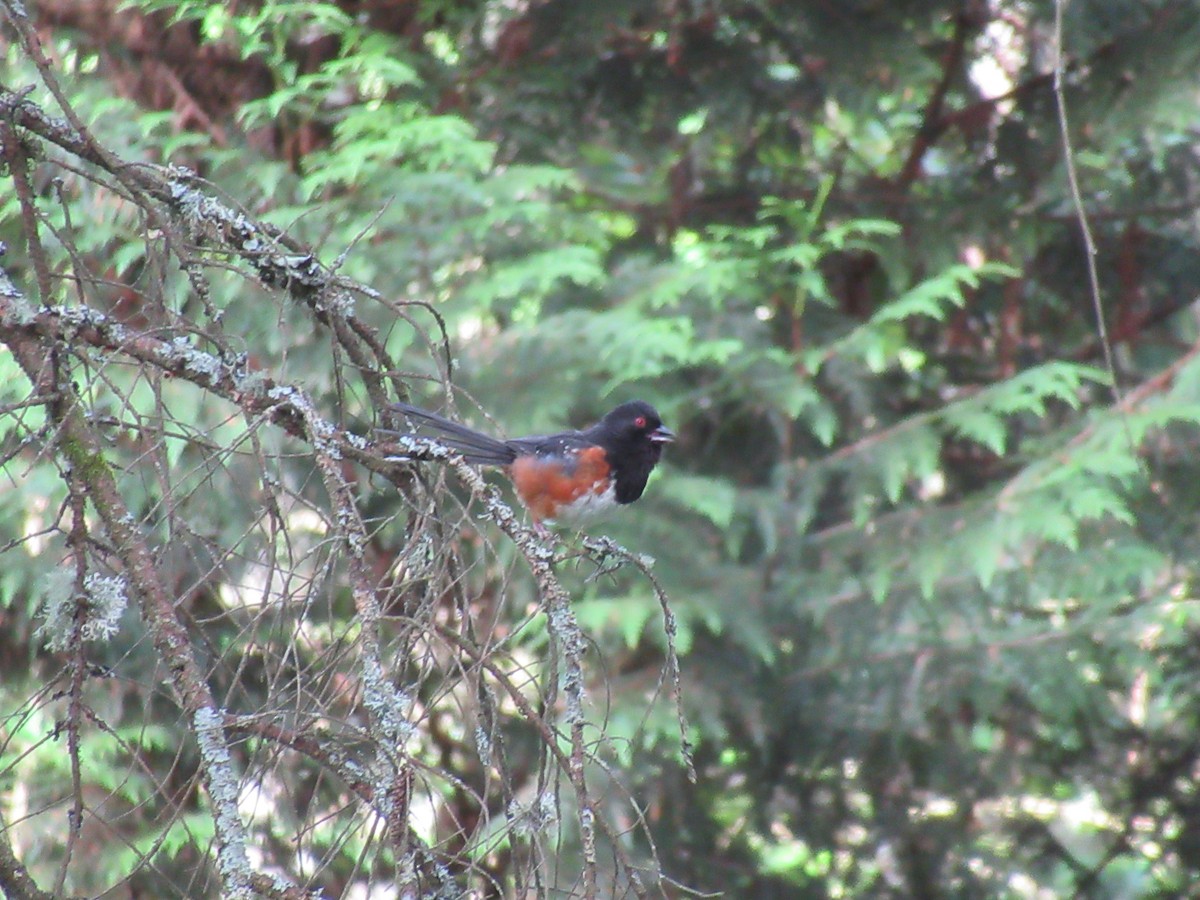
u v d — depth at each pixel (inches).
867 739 533.3
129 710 407.8
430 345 198.4
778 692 526.3
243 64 461.1
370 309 433.4
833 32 511.5
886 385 549.0
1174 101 484.7
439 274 464.4
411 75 431.8
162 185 195.9
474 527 176.1
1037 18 519.2
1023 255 553.0
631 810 471.5
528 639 450.6
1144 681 588.1
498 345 464.1
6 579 392.5
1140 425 453.7
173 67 454.0
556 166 539.2
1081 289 575.8
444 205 439.5
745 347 495.2
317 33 466.3
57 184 192.5
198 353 183.6
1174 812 578.2
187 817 388.8
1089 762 581.0
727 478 542.3
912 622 534.9
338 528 165.0
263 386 182.4
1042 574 492.1
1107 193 565.3
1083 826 605.0
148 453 174.1
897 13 524.7
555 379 462.6
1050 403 572.7
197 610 347.9
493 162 531.8
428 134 419.2
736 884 534.6
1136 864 608.7
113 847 385.4
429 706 165.6
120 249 363.9
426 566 177.0
